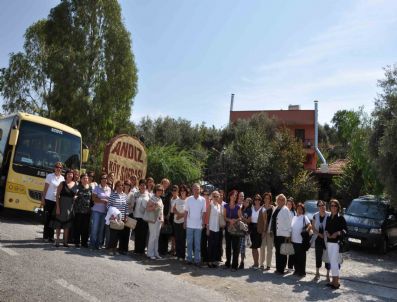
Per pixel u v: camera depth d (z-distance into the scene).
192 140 32.88
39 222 12.71
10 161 11.97
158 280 7.41
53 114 26.72
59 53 25.50
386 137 12.18
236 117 37.50
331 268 8.55
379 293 8.38
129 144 13.12
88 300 5.53
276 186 22.00
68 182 9.02
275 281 8.71
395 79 13.30
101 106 26.03
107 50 26.67
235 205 9.77
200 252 9.89
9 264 6.72
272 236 10.09
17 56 30.22
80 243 9.77
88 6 26.77
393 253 14.73
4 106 30.34
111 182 10.12
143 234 9.86
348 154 21.92
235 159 21.34
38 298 5.32
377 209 15.05
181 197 10.12
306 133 36.06
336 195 22.66
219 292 7.29
